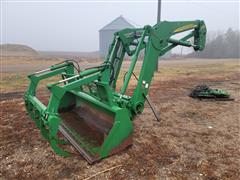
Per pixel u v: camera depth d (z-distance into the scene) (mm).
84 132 4004
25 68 18547
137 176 3088
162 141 4227
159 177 3072
